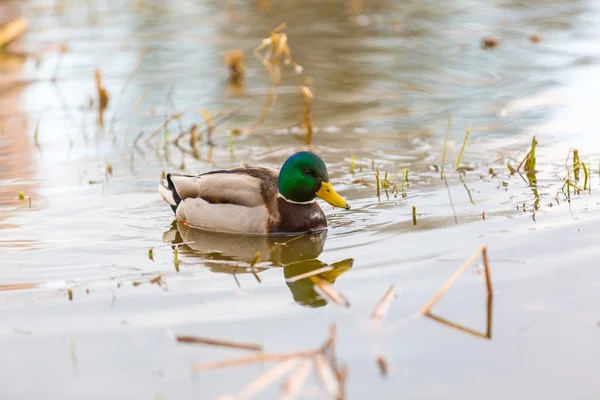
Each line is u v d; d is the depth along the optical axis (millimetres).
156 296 11461
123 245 13742
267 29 30000
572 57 25297
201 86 23469
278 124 20438
